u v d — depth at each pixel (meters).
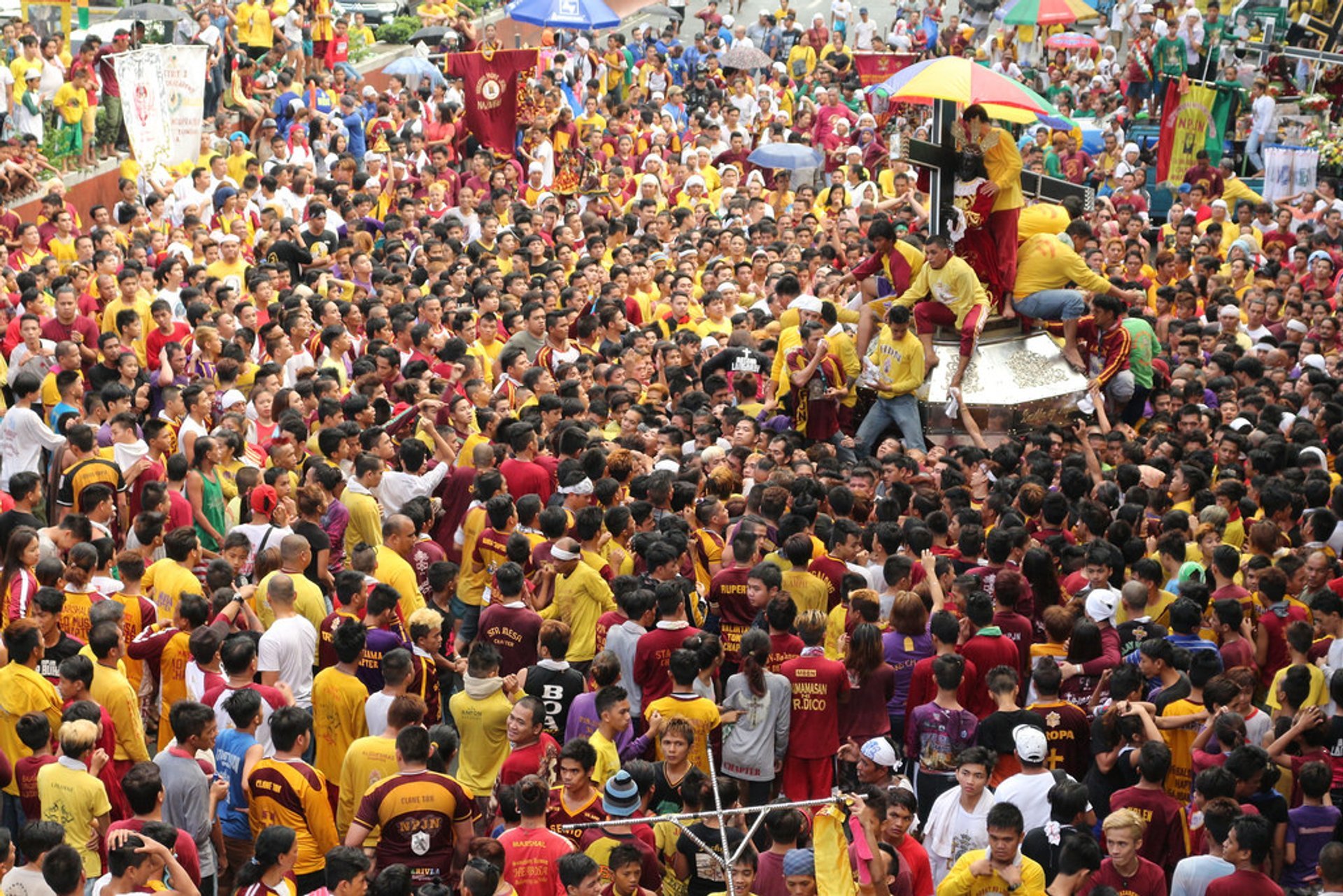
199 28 81.69
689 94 110.19
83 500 33.53
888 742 25.69
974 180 49.59
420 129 80.81
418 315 50.56
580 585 31.83
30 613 29.19
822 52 114.75
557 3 92.69
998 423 50.09
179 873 21.97
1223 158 91.62
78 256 53.25
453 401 41.75
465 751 27.20
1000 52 114.38
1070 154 87.50
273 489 33.69
